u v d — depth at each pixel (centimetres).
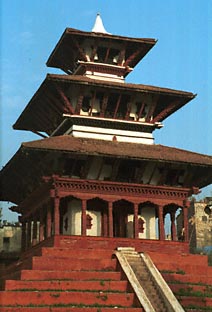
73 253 4178
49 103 5150
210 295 3925
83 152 4428
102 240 4456
